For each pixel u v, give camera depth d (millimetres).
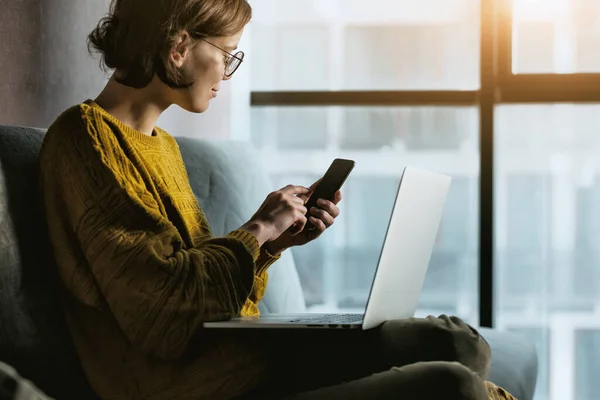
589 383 2891
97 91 2402
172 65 1469
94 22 2377
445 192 1497
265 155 2969
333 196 1635
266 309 2205
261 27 2994
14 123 2064
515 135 2834
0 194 1336
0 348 1268
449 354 1221
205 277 1290
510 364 2061
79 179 1328
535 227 2859
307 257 2990
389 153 2918
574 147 2814
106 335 1334
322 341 1324
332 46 2959
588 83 2748
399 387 1135
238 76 2812
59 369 1332
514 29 2807
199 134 2711
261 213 1474
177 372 1307
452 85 2875
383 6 2922
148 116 1532
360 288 2977
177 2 1453
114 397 1316
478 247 2809
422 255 1437
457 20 2861
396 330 1260
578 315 2879
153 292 1267
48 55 2199
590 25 2785
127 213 1313
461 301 2885
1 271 1294
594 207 2836
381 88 2938
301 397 1200
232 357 1325
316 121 2943
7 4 2033
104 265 1282
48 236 1369
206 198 2119
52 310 1360
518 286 2887
